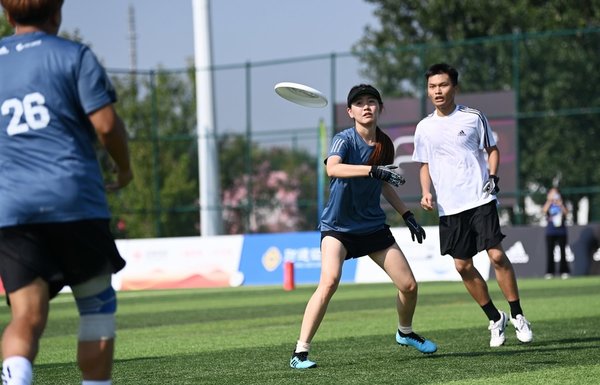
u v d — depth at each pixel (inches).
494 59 3277.6
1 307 1889.8
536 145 3174.2
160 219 2989.7
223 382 735.1
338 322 1272.1
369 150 791.7
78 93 474.6
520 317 910.4
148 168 3304.6
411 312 838.5
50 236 475.5
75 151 475.5
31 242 474.0
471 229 904.3
